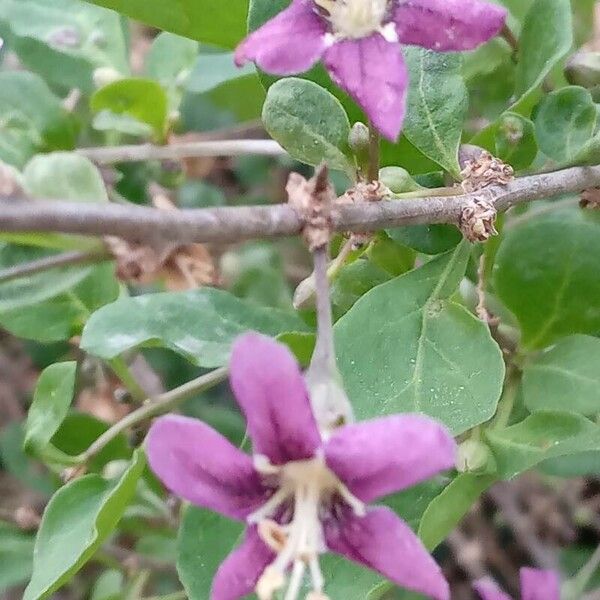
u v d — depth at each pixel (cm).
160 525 8
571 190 6
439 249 6
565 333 6
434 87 6
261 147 8
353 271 6
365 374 5
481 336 5
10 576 8
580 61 7
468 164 6
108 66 8
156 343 6
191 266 6
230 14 6
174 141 8
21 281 5
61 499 6
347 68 5
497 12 5
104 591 9
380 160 6
